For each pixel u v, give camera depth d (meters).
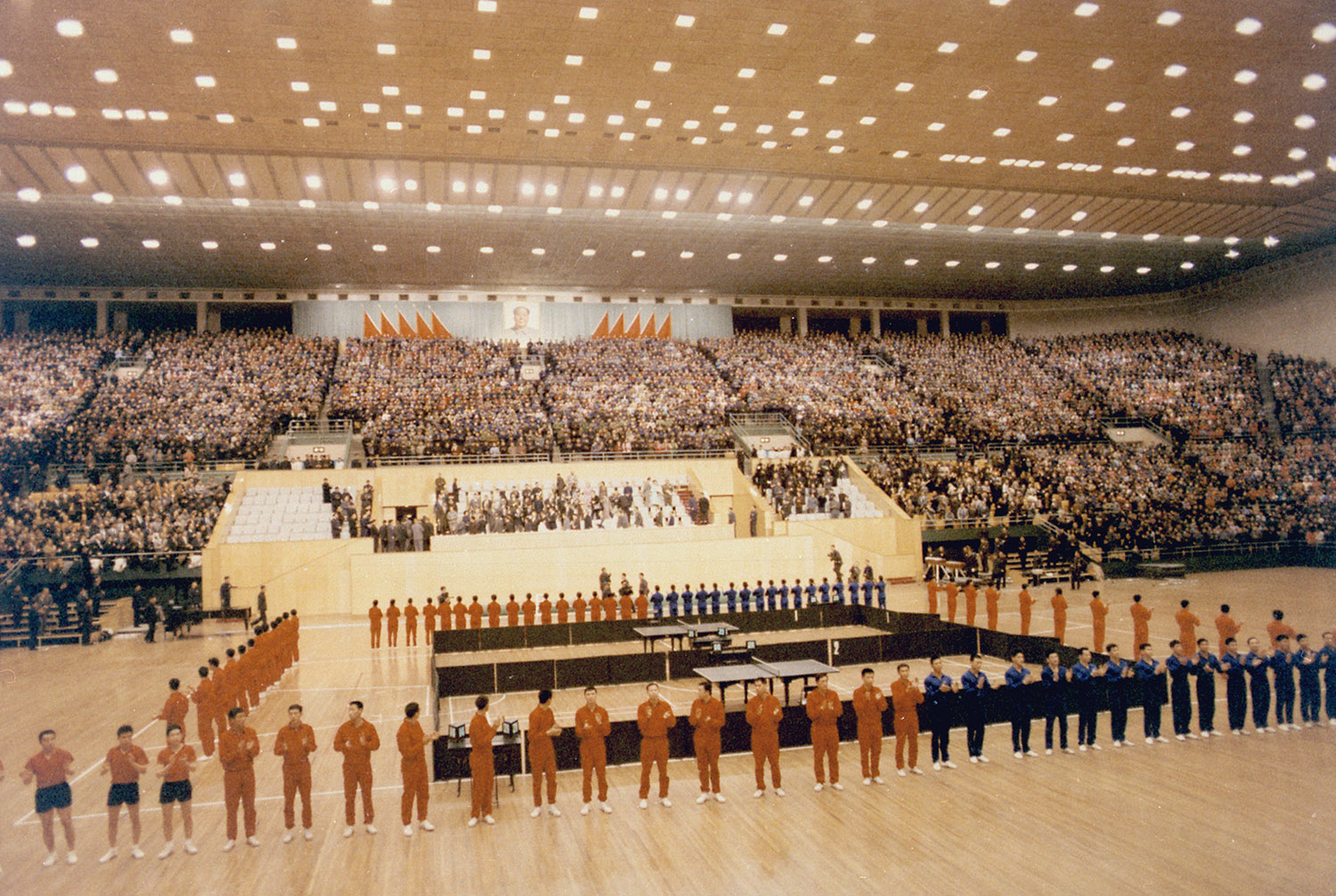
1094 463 42.94
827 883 9.25
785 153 29.14
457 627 26.59
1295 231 41.28
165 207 33.88
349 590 31.83
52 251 39.09
